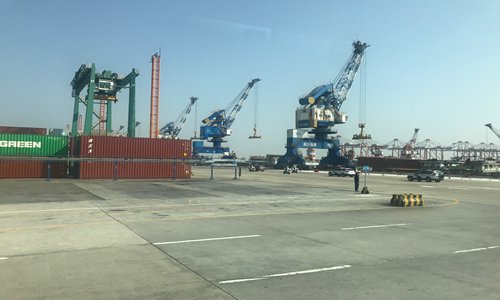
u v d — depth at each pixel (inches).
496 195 1134.4
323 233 459.8
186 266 306.3
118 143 1446.9
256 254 350.6
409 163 3624.5
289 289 254.5
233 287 257.0
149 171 1496.1
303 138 3991.1
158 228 472.7
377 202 852.6
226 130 5506.9
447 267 315.0
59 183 1203.2
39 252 343.9
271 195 968.3
